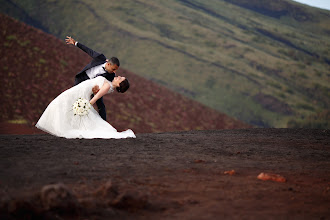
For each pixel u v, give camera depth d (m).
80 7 158.62
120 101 51.16
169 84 115.06
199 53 134.00
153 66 124.81
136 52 133.12
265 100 109.75
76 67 51.47
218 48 142.12
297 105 109.31
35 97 37.91
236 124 65.06
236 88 115.06
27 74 42.72
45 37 58.50
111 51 134.88
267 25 187.88
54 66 48.19
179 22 158.75
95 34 143.62
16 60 45.25
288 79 126.56
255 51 145.12
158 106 56.31
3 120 30.89
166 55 130.62
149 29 149.38
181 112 58.28
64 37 142.62
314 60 155.38
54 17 152.25
